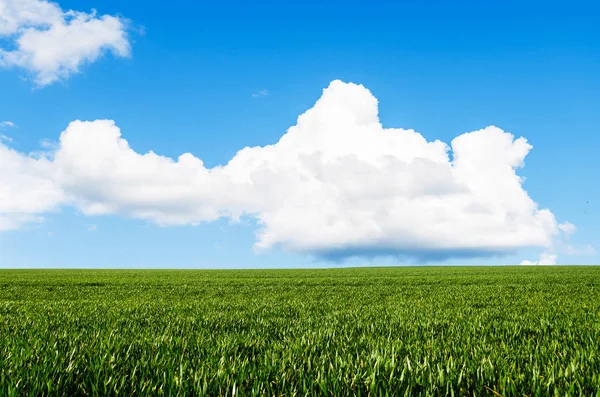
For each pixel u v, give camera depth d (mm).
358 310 11930
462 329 8031
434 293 20344
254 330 7887
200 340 6539
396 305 14047
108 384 3926
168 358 4992
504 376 4117
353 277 39094
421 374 4148
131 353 5555
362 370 4445
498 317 10211
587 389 3850
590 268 57406
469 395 3775
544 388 3795
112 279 36781
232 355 5480
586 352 5293
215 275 46094
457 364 4703
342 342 6305
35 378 3986
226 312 11625
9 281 32906
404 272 51344
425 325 8367
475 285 26625
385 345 6129
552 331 7512
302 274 48031
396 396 3650
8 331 7586
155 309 12688
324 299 17312
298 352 5480
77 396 3830
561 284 26953
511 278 34562
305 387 3805
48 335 7000
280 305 14320
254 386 3838
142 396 3627
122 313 11477
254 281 33688
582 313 10953
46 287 26922
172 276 43781
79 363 4742
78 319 9617
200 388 3734
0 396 3508
